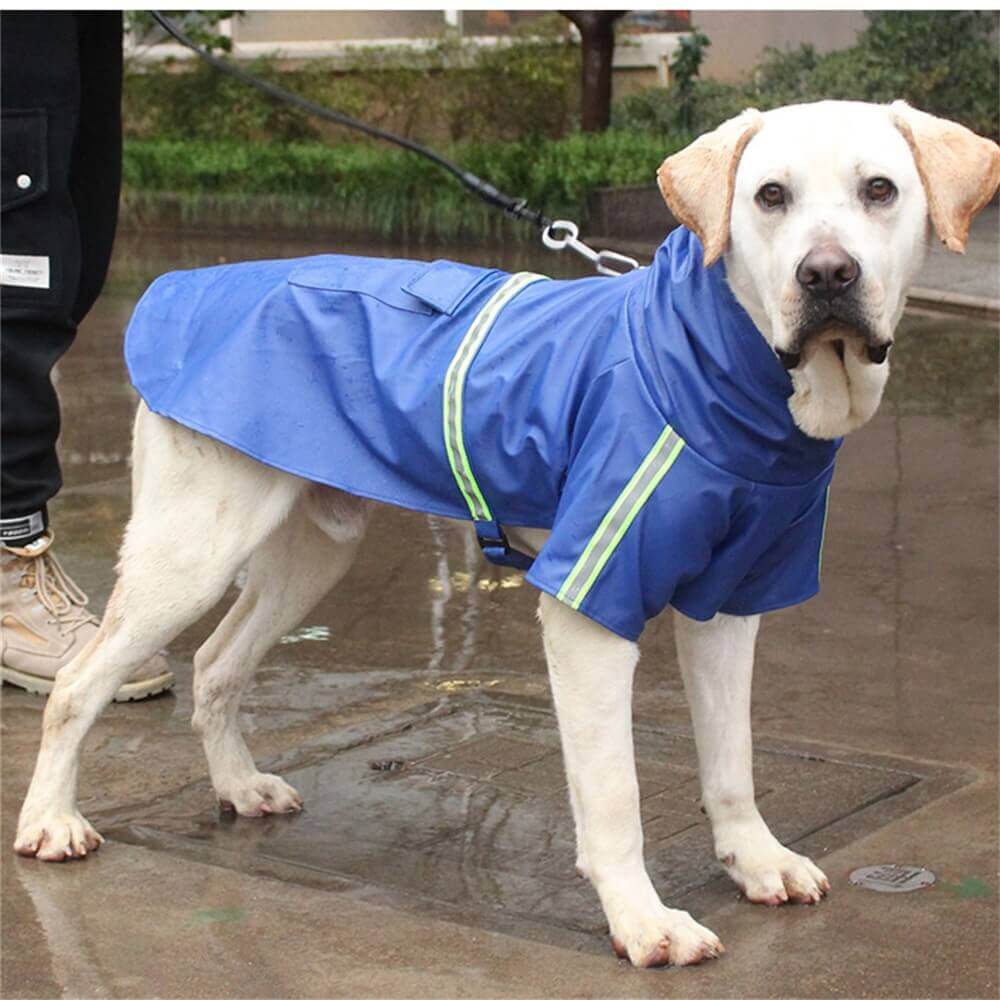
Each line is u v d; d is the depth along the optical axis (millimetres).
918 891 3086
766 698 4277
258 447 3203
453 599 5273
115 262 14773
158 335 3436
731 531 2855
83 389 8945
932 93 16438
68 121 4375
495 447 3008
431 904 3066
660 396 2789
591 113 16828
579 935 2934
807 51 17312
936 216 2719
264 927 2969
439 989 2711
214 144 18844
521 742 3994
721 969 2787
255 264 3484
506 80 18812
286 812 3588
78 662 3391
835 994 2684
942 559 5531
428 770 3820
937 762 3787
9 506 4422
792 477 2836
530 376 2977
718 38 18391
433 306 3164
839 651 4641
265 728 4141
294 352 3244
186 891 3143
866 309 2602
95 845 3369
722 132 2779
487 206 15695
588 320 2965
